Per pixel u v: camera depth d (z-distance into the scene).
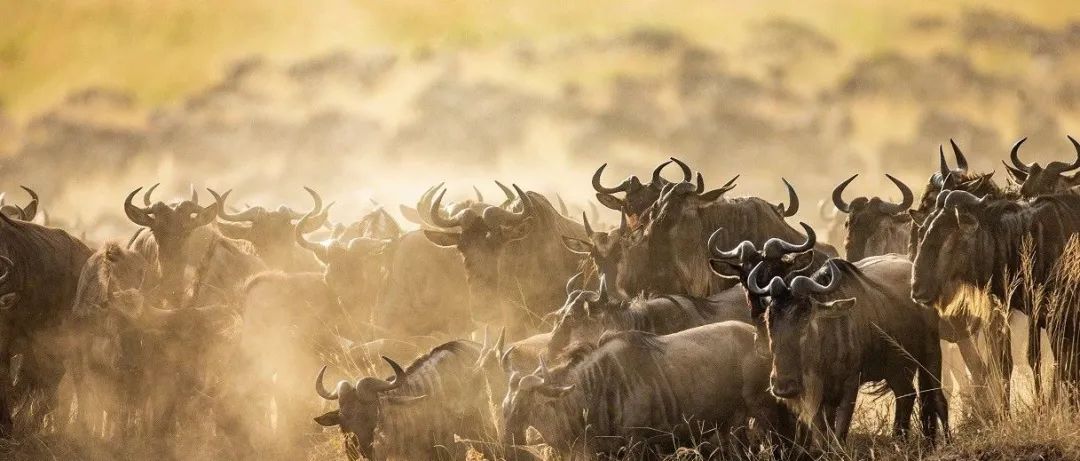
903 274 38.81
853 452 36.38
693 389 35.88
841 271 36.41
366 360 45.38
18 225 48.97
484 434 37.91
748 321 39.31
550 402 35.28
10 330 47.50
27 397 48.31
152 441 44.06
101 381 45.66
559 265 48.44
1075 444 34.12
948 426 37.69
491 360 37.97
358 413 36.91
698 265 43.00
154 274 48.25
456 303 51.22
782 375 34.09
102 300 44.59
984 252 37.78
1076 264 37.28
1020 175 42.00
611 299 38.62
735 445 36.19
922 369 38.22
